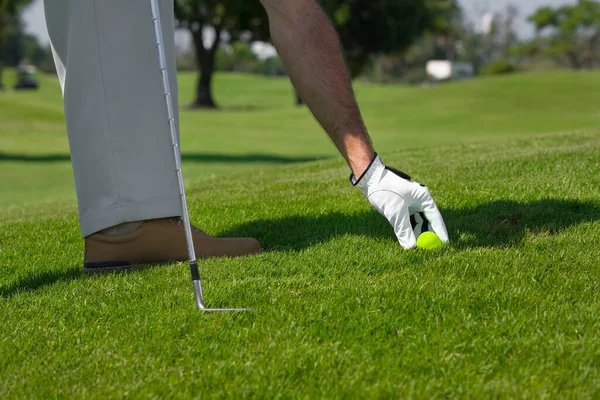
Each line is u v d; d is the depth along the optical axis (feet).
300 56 9.83
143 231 11.13
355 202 14.35
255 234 12.63
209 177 27.43
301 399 6.20
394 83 298.35
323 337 7.54
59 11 10.74
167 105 8.67
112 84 10.64
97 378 6.84
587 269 9.32
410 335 7.48
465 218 12.43
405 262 10.00
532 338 7.18
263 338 7.57
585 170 15.38
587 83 112.98
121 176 10.82
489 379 6.48
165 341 7.66
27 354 7.59
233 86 198.59
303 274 9.87
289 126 92.07
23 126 84.89
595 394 6.07
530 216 12.26
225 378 6.68
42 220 16.67
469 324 7.58
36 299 9.48
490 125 86.28
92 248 11.23
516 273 9.19
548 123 85.87
